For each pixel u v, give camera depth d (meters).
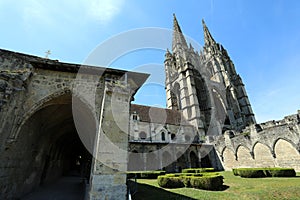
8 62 6.82
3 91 5.58
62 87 7.15
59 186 11.82
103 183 5.38
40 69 7.22
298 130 17.44
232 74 53.75
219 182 10.89
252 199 7.71
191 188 10.95
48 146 11.78
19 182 7.46
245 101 46.44
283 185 10.35
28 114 6.25
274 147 19.73
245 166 23.14
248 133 23.17
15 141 5.87
